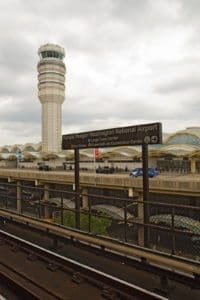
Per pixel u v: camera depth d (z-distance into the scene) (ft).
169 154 285.43
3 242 33.73
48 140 604.08
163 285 22.81
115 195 181.37
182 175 213.05
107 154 343.67
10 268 26.55
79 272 24.85
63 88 623.77
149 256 23.99
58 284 23.29
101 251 28.66
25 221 38.65
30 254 29.19
